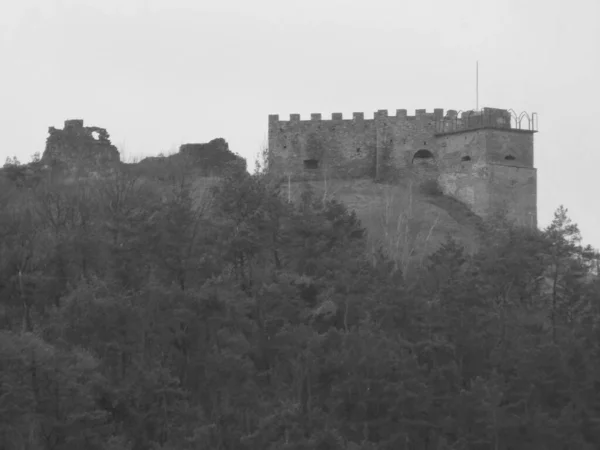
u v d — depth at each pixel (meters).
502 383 127.50
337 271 140.38
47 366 113.75
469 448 122.19
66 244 142.00
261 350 130.25
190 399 125.69
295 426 114.06
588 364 131.62
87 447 112.00
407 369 124.69
